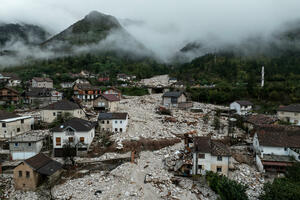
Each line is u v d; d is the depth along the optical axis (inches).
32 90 3462.1
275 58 6643.7
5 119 2015.3
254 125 2367.1
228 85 4963.1
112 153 1806.1
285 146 1635.1
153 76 7701.8
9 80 4680.1
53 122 2235.5
